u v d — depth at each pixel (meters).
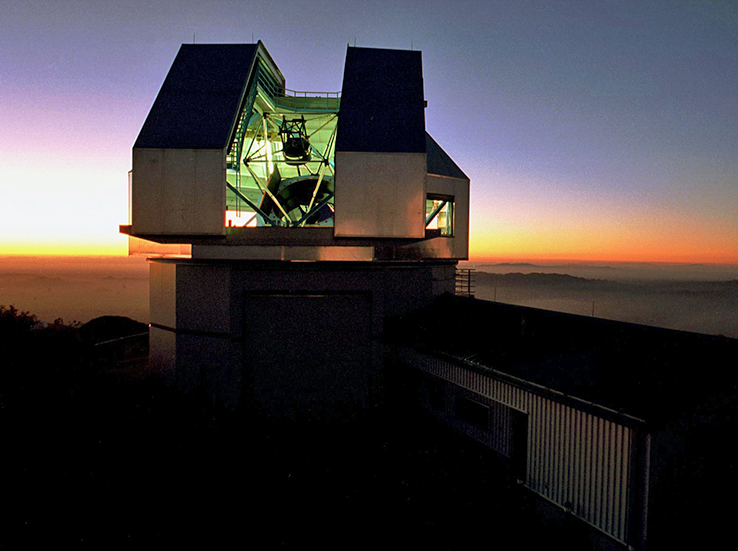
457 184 24.03
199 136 15.87
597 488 9.77
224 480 12.44
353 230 15.95
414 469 13.35
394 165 16.00
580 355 12.62
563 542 10.22
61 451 13.25
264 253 17.30
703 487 9.77
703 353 11.31
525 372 12.19
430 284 20.30
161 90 17.03
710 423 9.96
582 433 10.14
